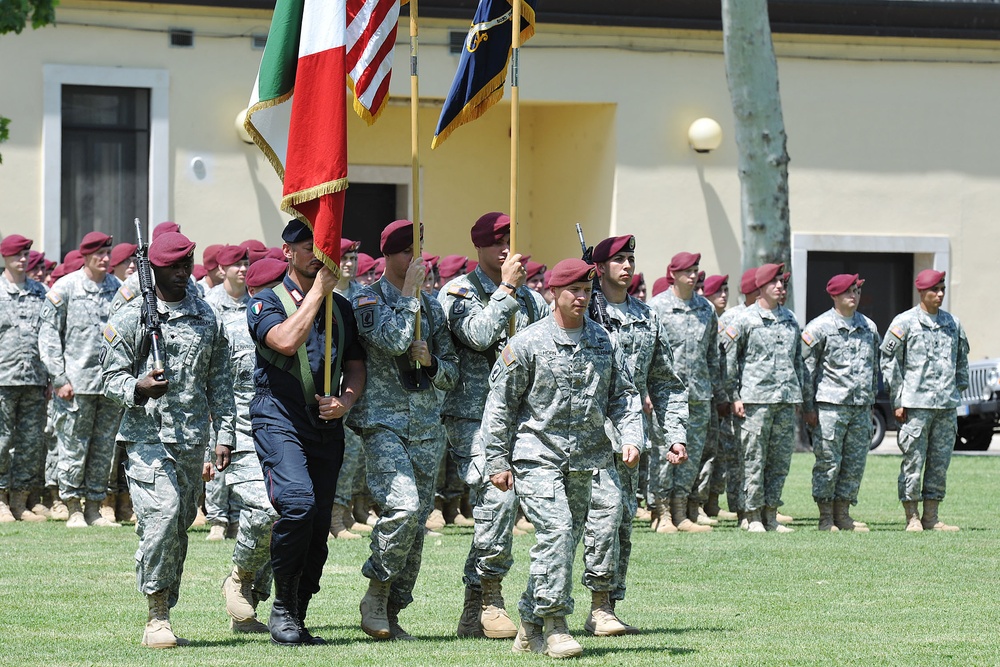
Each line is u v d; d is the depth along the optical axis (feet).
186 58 188.75
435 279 134.10
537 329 68.74
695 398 118.62
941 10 212.64
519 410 69.21
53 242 183.52
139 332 70.28
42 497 129.18
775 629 75.72
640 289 142.82
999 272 220.64
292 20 73.72
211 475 75.20
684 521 120.57
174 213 188.85
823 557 103.30
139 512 69.00
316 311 68.33
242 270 113.60
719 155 208.03
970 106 218.79
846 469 121.70
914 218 217.15
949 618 79.30
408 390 72.54
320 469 70.33
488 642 71.51
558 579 66.59
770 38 179.52
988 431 193.26
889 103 215.51
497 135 218.59
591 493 71.00
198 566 96.63
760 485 119.85
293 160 70.90
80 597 84.23
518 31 78.18
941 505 137.59
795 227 212.64
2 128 131.03
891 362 121.80
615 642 71.61
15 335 121.29
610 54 204.03
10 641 70.95
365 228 212.84
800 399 120.47
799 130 212.43
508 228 75.97
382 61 82.12
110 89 187.11
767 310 120.16
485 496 72.74
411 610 82.17
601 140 206.80
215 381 73.61
